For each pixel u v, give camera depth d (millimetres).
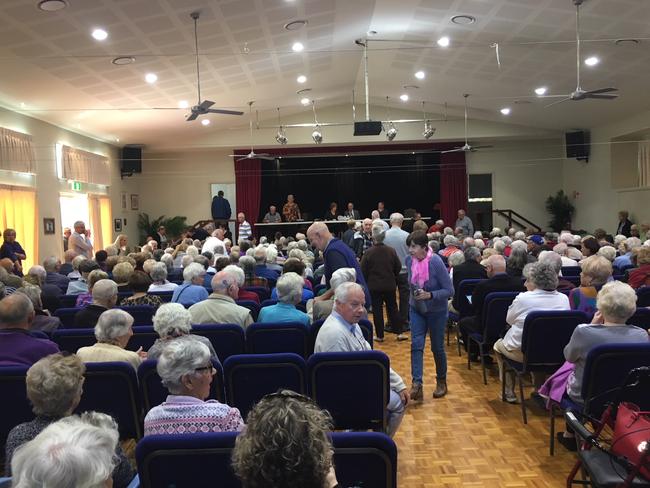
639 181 13062
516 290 4516
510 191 16031
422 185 17141
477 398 4199
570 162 15516
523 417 3682
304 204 17469
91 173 12430
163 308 2838
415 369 4203
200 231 13062
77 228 9711
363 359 2645
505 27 8461
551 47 9000
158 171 16031
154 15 7039
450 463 3113
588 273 3836
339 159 17062
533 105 12812
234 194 16203
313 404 1279
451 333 6711
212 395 2703
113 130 12562
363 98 14477
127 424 2725
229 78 10531
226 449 1608
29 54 7355
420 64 11164
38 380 1843
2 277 4652
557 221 15438
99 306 3729
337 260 4008
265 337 3344
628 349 2508
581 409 2750
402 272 6789
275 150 15812
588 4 7266
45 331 3875
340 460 1618
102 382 2652
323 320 3439
